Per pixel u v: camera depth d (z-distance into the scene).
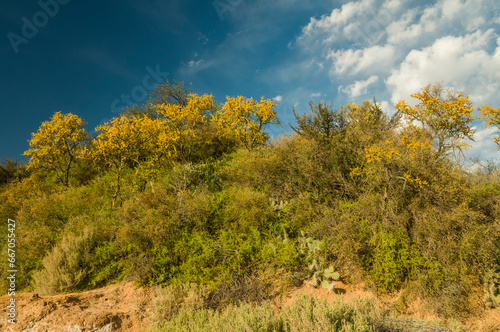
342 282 5.20
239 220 6.38
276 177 8.32
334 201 6.81
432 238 4.91
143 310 4.71
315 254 5.56
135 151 10.62
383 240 5.09
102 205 9.48
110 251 6.05
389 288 4.95
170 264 5.56
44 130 12.52
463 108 7.31
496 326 4.20
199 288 5.04
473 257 4.82
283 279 5.21
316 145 8.39
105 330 4.10
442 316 4.39
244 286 4.95
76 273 5.55
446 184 5.77
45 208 8.27
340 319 3.17
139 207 7.39
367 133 8.01
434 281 4.61
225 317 3.83
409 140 6.37
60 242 6.43
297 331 3.04
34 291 5.49
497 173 7.46
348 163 7.21
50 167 13.19
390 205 5.56
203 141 13.70
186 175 9.09
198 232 6.19
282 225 6.40
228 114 13.50
